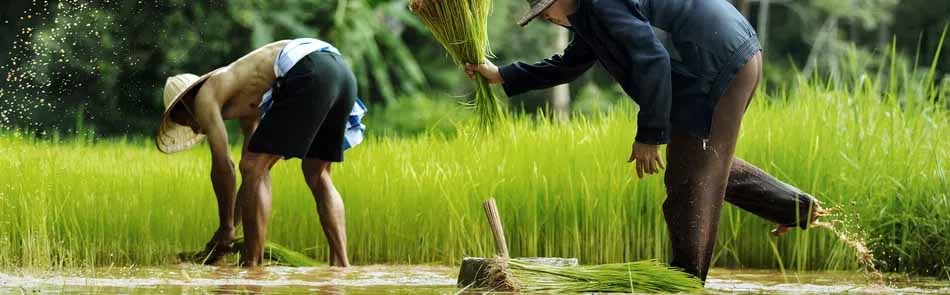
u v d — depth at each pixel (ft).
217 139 26.89
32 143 43.01
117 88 79.97
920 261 27.25
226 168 27.04
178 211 30.19
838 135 30.27
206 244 29.14
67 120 77.56
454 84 92.27
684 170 20.62
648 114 19.67
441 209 30.68
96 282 21.83
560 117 34.30
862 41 119.14
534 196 30.14
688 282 20.39
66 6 78.89
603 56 20.79
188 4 81.46
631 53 19.79
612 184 30.07
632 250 30.25
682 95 20.36
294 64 26.14
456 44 23.03
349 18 85.97
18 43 78.43
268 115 26.32
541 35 94.27
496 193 30.60
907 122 30.83
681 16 20.40
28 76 77.15
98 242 28.55
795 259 29.25
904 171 28.78
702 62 20.22
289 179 31.96
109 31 79.77
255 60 26.81
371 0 88.17
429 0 22.84
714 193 20.71
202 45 81.87
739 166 22.57
